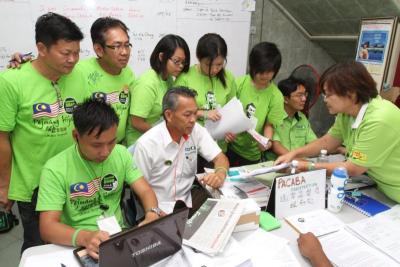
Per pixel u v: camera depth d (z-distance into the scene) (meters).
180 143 1.61
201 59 1.94
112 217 1.29
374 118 1.30
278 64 1.96
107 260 0.88
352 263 1.07
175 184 1.65
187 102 1.50
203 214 1.23
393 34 2.60
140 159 1.57
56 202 1.20
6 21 2.34
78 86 1.59
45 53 1.36
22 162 1.50
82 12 2.49
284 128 2.21
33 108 1.42
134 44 2.71
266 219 1.29
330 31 3.45
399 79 2.70
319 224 1.28
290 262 1.06
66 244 1.10
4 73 1.39
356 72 1.30
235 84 2.22
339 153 1.92
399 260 1.08
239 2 2.90
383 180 1.43
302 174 1.35
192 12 2.79
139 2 2.62
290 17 3.54
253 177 1.60
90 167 1.28
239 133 2.11
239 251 1.10
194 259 1.05
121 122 1.91
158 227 0.95
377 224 1.27
